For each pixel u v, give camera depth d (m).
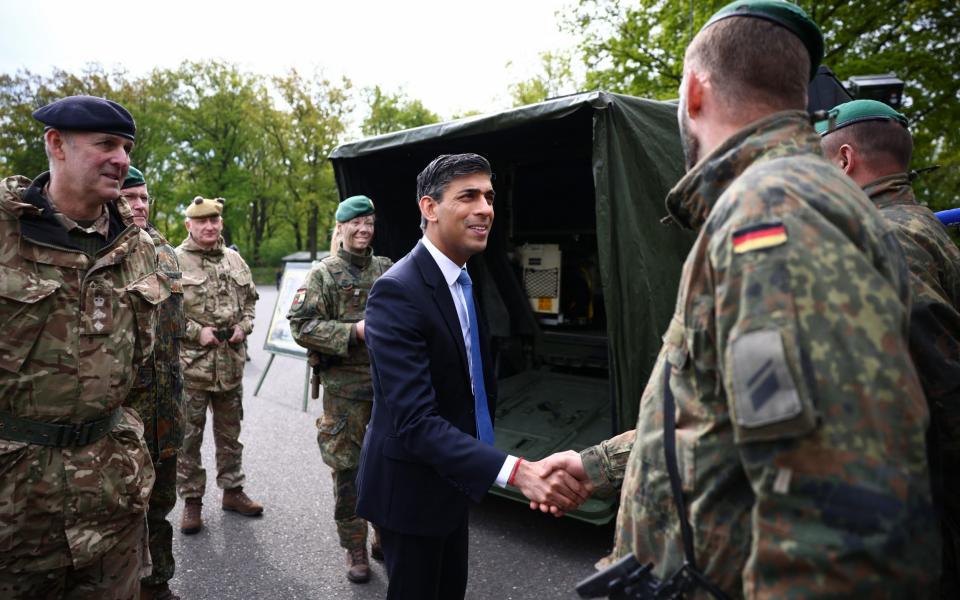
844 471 0.68
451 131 3.43
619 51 11.46
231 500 3.66
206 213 3.74
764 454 0.73
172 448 2.57
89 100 1.74
